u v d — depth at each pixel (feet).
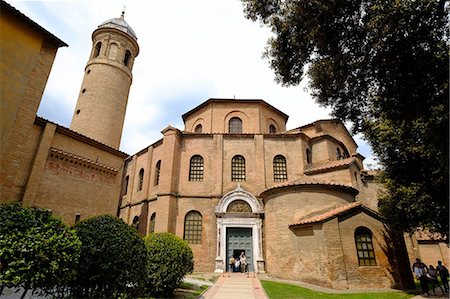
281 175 76.18
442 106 23.44
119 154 60.29
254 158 77.05
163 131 79.30
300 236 53.26
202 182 74.18
